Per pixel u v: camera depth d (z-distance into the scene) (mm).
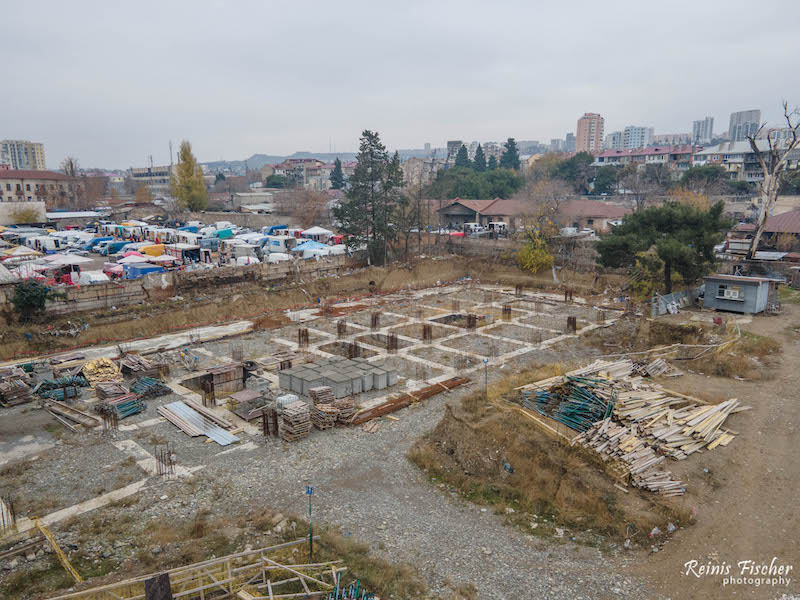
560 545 17281
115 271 52906
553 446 22172
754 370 28641
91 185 150625
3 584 15148
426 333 39281
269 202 135250
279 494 20250
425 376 32281
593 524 18094
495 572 16016
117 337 39562
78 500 19594
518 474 21078
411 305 51188
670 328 36344
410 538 17703
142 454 23016
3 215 96250
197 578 14891
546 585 15398
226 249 69500
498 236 79812
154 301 45438
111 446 23672
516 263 65375
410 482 21328
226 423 25688
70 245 76688
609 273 59094
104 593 14586
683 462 20531
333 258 59875
